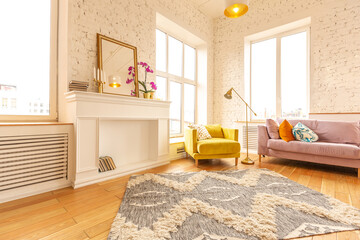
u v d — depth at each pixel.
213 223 1.22
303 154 2.64
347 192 1.78
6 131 1.53
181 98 4.30
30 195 1.67
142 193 1.71
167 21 3.50
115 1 2.54
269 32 3.92
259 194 1.69
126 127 2.61
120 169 2.32
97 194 1.72
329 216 1.29
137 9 2.82
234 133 3.06
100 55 2.31
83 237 1.09
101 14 2.38
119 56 2.53
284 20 3.60
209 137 3.24
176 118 4.20
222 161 3.14
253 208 1.42
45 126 1.75
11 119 1.85
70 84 2.00
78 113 1.88
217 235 1.09
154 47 3.08
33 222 1.24
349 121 2.76
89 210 1.42
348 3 2.98
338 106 3.04
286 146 2.73
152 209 1.41
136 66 2.72
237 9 2.08
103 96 2.06
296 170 2.57
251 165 2.85
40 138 1.74
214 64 4.66
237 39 4.26
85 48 2.22
